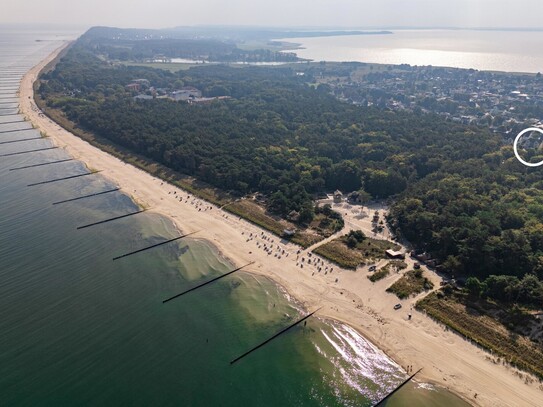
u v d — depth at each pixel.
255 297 95.75
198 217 133.88
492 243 101.81
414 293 94.75
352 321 87.69
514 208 123.19
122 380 73.69
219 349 81.06
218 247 116.38
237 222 130.25
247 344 82.38
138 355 79.12
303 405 69.81
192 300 94.88
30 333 83.69
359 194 143.50
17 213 135.50
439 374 74.62
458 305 89.81
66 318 88.19
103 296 95.50
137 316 89.38
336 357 79.25
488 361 76.25
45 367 75.88
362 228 126.12
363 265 105.75
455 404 69.12
